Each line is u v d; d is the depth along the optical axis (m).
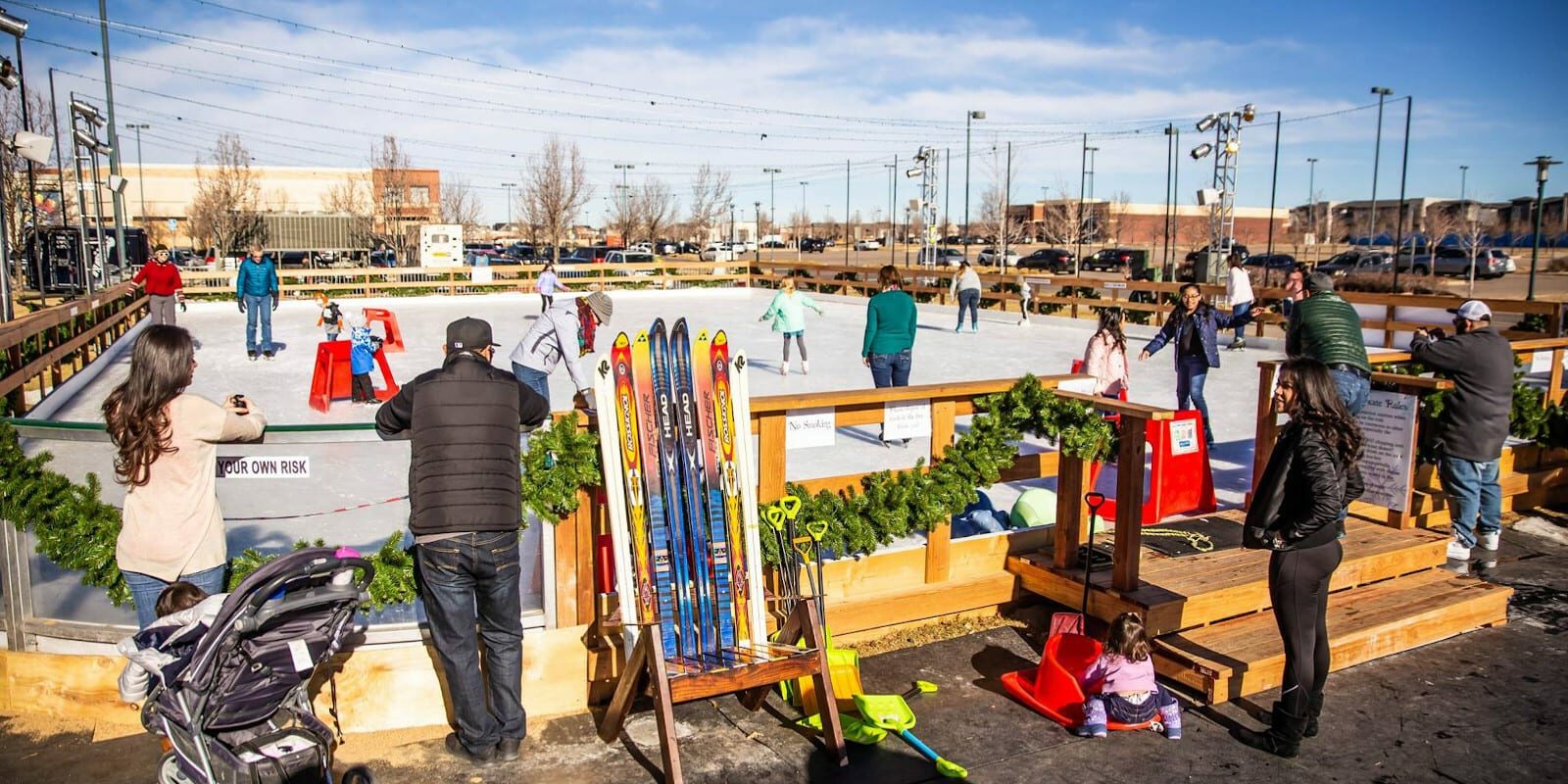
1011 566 5.66
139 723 4.30
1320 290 6.82
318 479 4.25
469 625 3.93
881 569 5.35
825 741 4.15
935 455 5.46
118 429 3.74
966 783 3.95
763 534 4.73
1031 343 19.03
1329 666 4.26
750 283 34.72
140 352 3.76
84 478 4.24
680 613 4.16
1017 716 4.53
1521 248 64.94
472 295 30.48
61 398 11.72
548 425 4.41
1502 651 5.30
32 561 4.34
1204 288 20.45
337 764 4.02
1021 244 79.88
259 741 3.33
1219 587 5.16
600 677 4.54
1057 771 4.05
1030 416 5.44
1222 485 8.20
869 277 30.05
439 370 3.89
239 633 3.23
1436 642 5.40
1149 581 5.25
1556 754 4.24
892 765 4.08
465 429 3.82
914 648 5.24
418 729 4.32
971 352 17.55
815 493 5.23
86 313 14.10
